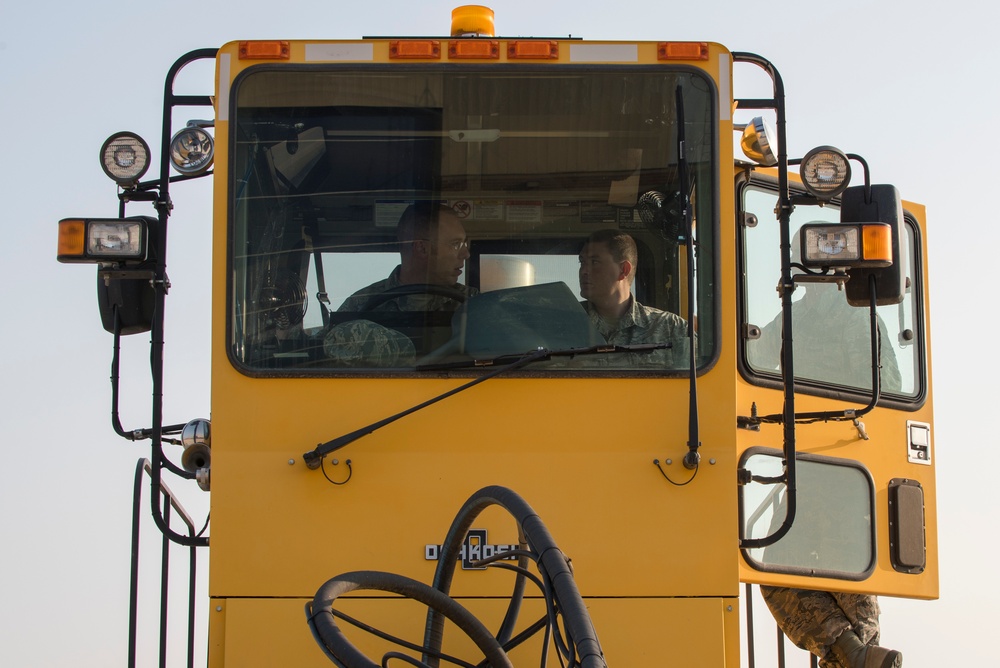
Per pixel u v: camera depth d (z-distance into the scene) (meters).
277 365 4.43
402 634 4.26
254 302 4.47
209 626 4.25
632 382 4.43
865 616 6.09
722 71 4.64
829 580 5.77
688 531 4.35
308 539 4.30
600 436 4.39
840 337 6.12
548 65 4.64
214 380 4.40
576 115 4.63
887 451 6.12
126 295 4.66
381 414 4.39
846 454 5.98
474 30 5.11
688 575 4.32
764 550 5.62
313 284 4.51
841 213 4.66
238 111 4.59
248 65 4.61
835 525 5.87
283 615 4.26
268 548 4.30
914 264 6.43
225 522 4.31
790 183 6.14
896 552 6.02
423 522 4.32
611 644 4.27
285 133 4.59
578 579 4.30
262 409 4.39
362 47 4.63
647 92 4.64
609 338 4.48
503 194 4.59
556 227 4.58
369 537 4.31
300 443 4.37
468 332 4.47
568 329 4.49
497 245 4.57
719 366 4.46
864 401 6.09
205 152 4.72
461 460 4.36
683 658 4.27
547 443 4.38
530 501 4.34
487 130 4.62
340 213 4.57
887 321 6.31
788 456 4.41
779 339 5.95
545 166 4.61
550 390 4.42
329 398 4.39
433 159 4.61
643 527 4.34
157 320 4.50
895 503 6.07
